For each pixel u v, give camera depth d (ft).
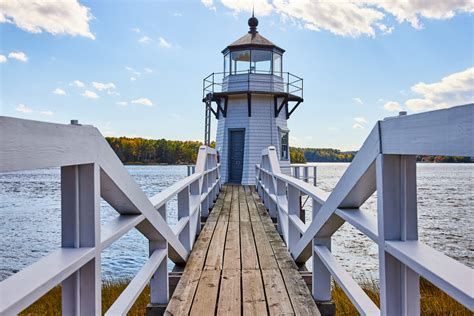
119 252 42.14
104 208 59.06
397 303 5.26
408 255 4.56
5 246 42.83
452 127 3.54
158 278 10.02
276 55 55.62
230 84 54.24
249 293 10.00
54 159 3.96
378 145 5.40
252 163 52.85
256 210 24.90
